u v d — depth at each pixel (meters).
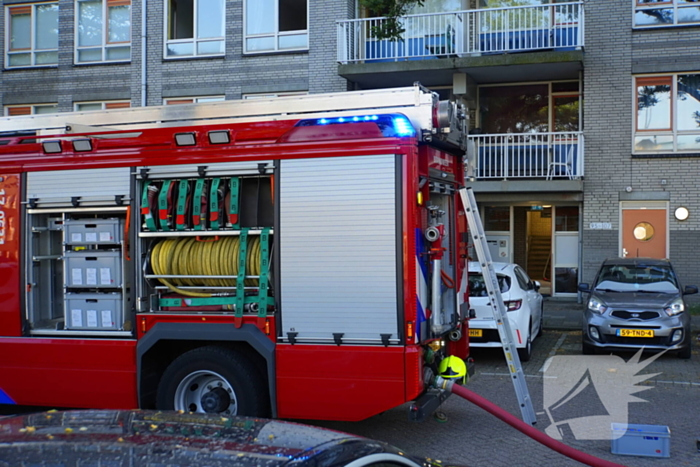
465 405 8.32
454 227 7.21
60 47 20.03
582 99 17.38
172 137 6.46
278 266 6.09
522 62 16.44
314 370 5.98
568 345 12.59
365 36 17.67
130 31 19.67
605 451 6.54
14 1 20.38
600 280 12.12
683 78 16.53
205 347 6.39
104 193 6.66
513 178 17.36
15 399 6.93
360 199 5.91
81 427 3.04
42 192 6.88
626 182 16.70
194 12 19.25
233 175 6.30
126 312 6.63
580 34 16.27
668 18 16.48
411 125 5.91
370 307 5.87
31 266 6.96
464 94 17.44
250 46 18.94
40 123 7.34
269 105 6.57
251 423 3.19
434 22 17.89
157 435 2.93
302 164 6.07
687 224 16.41
